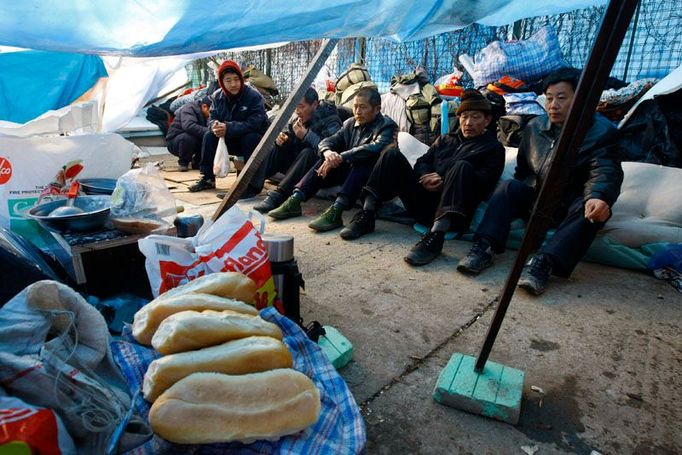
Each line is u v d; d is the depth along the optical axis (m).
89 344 1.13
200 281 1.37
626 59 4.23
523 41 4.30
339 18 1.48
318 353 1.36
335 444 1.06
